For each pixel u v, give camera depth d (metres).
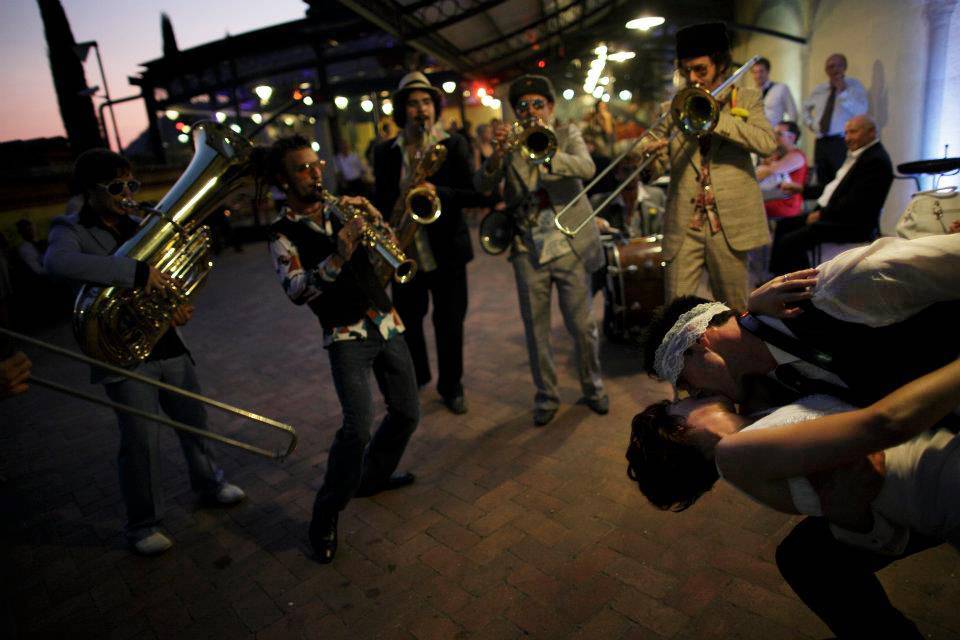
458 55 8.88
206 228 2.67
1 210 8.65
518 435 3.59
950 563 2.21
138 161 13.75
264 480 3.45
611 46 10.11
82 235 2.60
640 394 3.91
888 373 1.25
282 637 2.27
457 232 3.88
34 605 2.59
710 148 3.10
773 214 5.46
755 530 2.54
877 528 1.26
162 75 14.02
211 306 8.05
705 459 1.37
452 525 2.83
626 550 2.52
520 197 3.49
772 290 1.36
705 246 3.18
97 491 3.54
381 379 2.84
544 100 3.40
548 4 7.72
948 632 1.93
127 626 2.41
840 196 4.70
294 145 2.44
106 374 2.64
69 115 13.57
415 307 4.21
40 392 5.29
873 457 1.21
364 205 2.61
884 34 5.45
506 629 2.18
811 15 6.90
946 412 1.06
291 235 2.53
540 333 3.61
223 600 2.50
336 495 2.59
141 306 2.49
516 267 3.59
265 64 15.20
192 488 3.23
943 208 2.40
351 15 11.81
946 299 1.17
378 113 16.97
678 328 1.48
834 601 1.52
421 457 3.48
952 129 4.65
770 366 1.39
